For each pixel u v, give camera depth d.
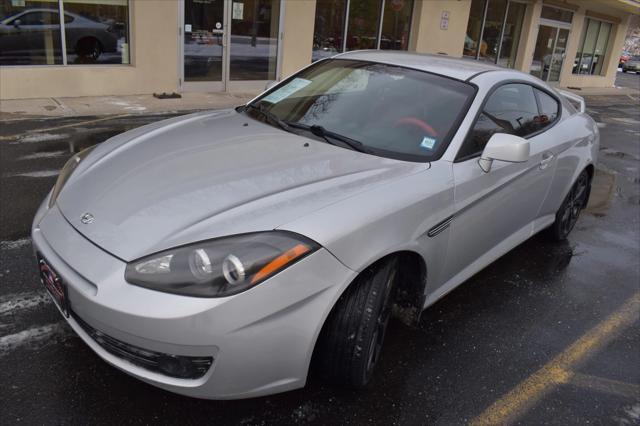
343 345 2.30
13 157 5.70
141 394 2.43
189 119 3.53
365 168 2.67
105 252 2.13
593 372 2.95
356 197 2.36
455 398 2.62
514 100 3.62
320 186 2.43
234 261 1.99
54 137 6.65
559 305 3.63
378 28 13.43
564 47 20.47
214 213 2.22
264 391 2.16
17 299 3.04
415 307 2.80
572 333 3.31
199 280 1.98
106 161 2.83
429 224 2.58
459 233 2.89
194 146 2.90
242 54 11.03
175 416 2.32
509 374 2.85
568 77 21.47
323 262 2.12
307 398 2.49
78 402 2.35
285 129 3.20
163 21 9.78
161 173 2.57
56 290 2.25
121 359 2.12
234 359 2.03
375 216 2.31
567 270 4.20
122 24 9.59
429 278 2.77
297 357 2.15
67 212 2.43
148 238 2.13
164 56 9.99
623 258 4.57
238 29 10.81
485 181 3.00
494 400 2.64
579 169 4.32
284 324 2.07
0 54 8.42
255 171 2.57
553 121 4.16
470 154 3.00
